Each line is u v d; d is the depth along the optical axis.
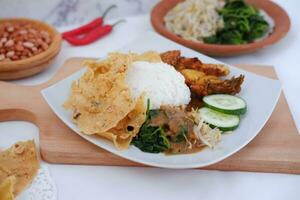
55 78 0.53
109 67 0.48
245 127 0.44
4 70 0.52
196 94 0.50
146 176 0.42
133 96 0.46
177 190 0.41
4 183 0.36
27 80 0.55
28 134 0.47
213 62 0.55
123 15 0.73
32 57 0.53
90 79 0.46
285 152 0.43
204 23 0.65
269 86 0.50
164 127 0.43
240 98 0.48
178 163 0.40
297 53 0.63
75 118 0.44
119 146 0.41
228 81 0.49
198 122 0.44
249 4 0.70
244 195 0.40
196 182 0.42
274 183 0.42
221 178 0.42
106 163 0.43
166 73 0.48
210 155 0.41
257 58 0.61
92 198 0.39
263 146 0.44
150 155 0.41
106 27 0.66
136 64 0.49
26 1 0.64
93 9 0.70
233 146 0.42
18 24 0.60
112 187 0.41
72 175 0.42
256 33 0.64
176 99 0.47
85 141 0.44
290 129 0.46
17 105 0.48
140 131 0.43
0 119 0.48
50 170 0.42
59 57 0.60
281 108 0.49
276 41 0.60
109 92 0.44
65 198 0.39
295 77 0.58
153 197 0.40
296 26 0.70
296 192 0.41
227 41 0.64
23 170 0.40
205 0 0.68
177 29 0.65
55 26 0.69
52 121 0.46
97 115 0.43
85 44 0.64
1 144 0.45
